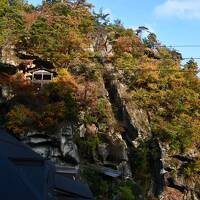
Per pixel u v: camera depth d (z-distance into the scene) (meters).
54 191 15.78
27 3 57.59
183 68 57.25
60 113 36.56
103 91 46.28
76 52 46.62
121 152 42.81
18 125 35.47
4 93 38.50
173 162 46.56
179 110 50.28
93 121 42.47
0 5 49.53
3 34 44.75
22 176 13.00
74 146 37.06
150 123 48.81
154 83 51.28
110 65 51.25
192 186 46.91
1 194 12.06
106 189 37.34
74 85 41.03
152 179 45.94
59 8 53.56
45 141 35.88
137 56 55.44
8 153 13.90
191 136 48.47
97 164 40.47
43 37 44.44
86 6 58.34
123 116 47.41
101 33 54.81
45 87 38.81
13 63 42.59
